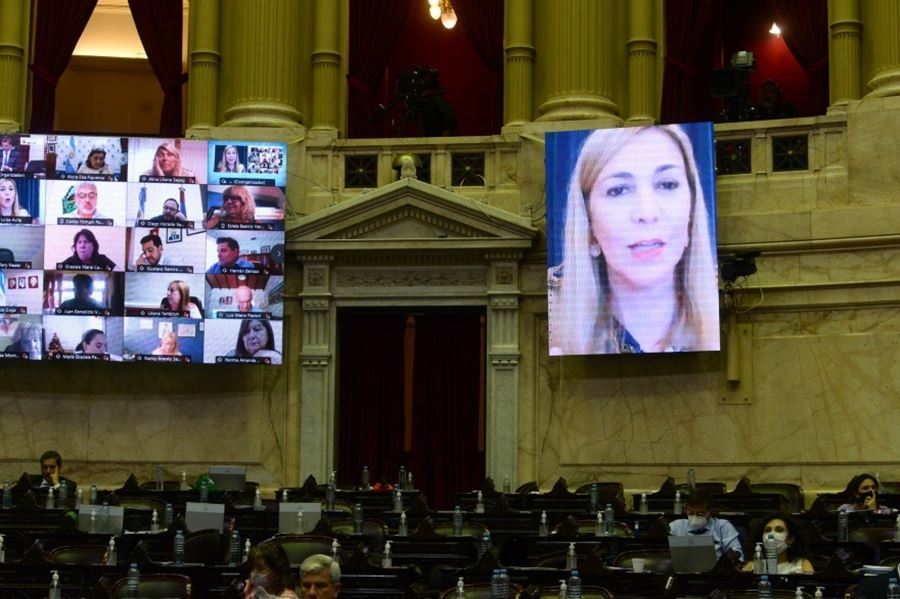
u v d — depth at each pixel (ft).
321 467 71.56
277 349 70.95
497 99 80.48
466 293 71.77
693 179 68.64
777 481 67.97
